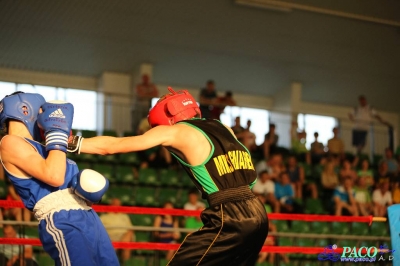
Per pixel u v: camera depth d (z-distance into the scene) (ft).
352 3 37.35
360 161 40.78
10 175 9.05
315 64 46.29
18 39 40.60
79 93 47.55
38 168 8.78
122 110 47.01
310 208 31.94
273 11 37.42
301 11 37.52
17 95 9.37
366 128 44.34
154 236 23.75
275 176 31.30
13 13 36.63
